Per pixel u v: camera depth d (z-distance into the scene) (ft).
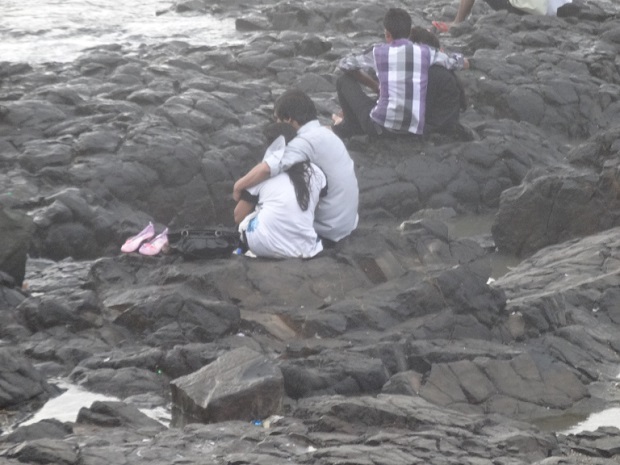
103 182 99.86
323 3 161.68
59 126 107.34
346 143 111.75
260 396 57.06
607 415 61.67
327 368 62.95
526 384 63.36
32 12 167.22
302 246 74.18
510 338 70.18
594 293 76.13
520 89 128.26
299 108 76.33
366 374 62.64
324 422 54.39
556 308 72.69
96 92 117.91
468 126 117.39
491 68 131.95
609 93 132.87
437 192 110.11
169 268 71.77
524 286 80.02
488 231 104.83
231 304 68.44
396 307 69.31
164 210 102.68
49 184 99.35
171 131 107.55
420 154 111.86
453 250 75.66
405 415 54.70
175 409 58.80
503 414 61.21
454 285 70.44
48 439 50.52
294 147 75.05
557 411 62.03
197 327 67.36
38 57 139.74
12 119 106.83
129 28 160.66
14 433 53.93
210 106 113.70
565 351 68.69
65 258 92.94
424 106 110.63
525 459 50.93
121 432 53.31
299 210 73.82
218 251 72.18
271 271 71.56
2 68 122.11
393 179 109.09
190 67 129.18
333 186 76.43
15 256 76.48
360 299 70.18
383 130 111.24
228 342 66.85
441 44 144.66
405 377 62.28
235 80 131.64
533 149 116.98
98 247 95.66
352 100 110.63
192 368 64.13
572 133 128.16
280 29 159.22
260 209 74.38
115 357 65.36
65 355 66.28
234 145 108.68
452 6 168.96
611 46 149.07
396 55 109.09
